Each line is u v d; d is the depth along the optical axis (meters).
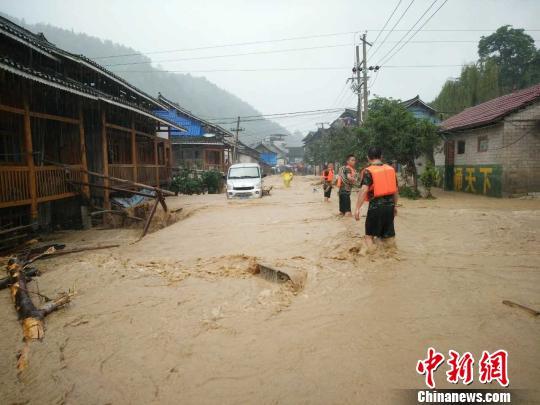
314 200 15.97
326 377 2.73
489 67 31.84
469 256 5.78
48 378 2.89
